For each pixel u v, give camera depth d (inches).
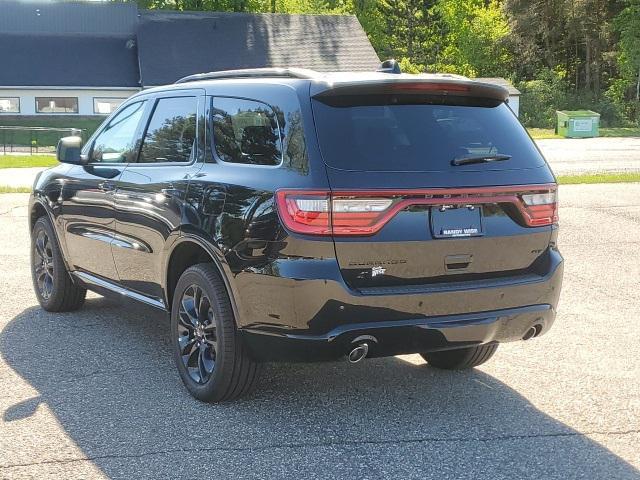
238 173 179.0
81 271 252.5
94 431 169.3
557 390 200.8
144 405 185.5
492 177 174.1
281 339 165.6
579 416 182.5
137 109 232.2
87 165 246.2
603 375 213.3
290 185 163.5
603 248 407.8
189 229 187.5
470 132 178.9
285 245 161.9
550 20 2753.4
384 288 164.1
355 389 199.8
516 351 236.7
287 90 176.6
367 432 171.2
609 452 162.1
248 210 170.4
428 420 178.9
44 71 1987.0
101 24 2139.5
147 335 245.6
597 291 316.8
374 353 166.7
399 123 173.0
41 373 207.8
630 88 2669.8
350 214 160.6
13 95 1956.2
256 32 2090.3
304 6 2699.3
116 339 240.7
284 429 172.1
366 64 2044.8
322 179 161.2
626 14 2596.0
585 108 2576.3
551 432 172.4
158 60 1978.3
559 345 242.7
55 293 267.3
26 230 454.9
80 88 1958.7
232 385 181.5
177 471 149.9
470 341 172.4
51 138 1886.1
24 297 296.7
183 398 190.5
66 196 251.9
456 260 170.1
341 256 160.9
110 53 2074.3
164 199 199.3
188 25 2081.7
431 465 154.4
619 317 276.7
